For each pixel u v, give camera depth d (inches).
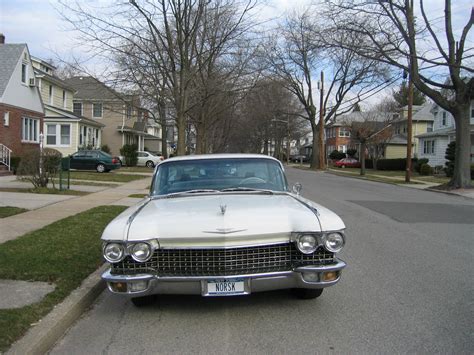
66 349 163.2
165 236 172.7
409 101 1154.0
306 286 177.3
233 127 2014.0
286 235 177.6
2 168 927.0
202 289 171.9
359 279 243.6
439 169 1600.6
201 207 193.8
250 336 170.9
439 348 159.0
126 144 1846.7
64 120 1443.2
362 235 374.6
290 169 2073.1
